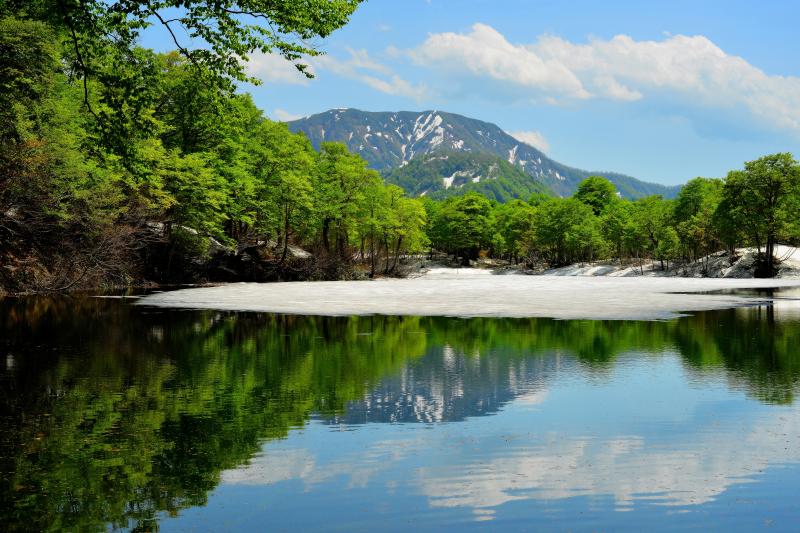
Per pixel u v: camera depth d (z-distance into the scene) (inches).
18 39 898.1
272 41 544.4
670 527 189.2
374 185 3046.3
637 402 363.6
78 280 1393.9
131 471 237.5
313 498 211.3
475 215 5191.9
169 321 828.0
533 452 265.7
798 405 355.3
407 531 185.0
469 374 455.2
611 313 986.1
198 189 1878.7
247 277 2345.0
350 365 494.6
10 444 270.7
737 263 3235.7
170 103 1822.1
